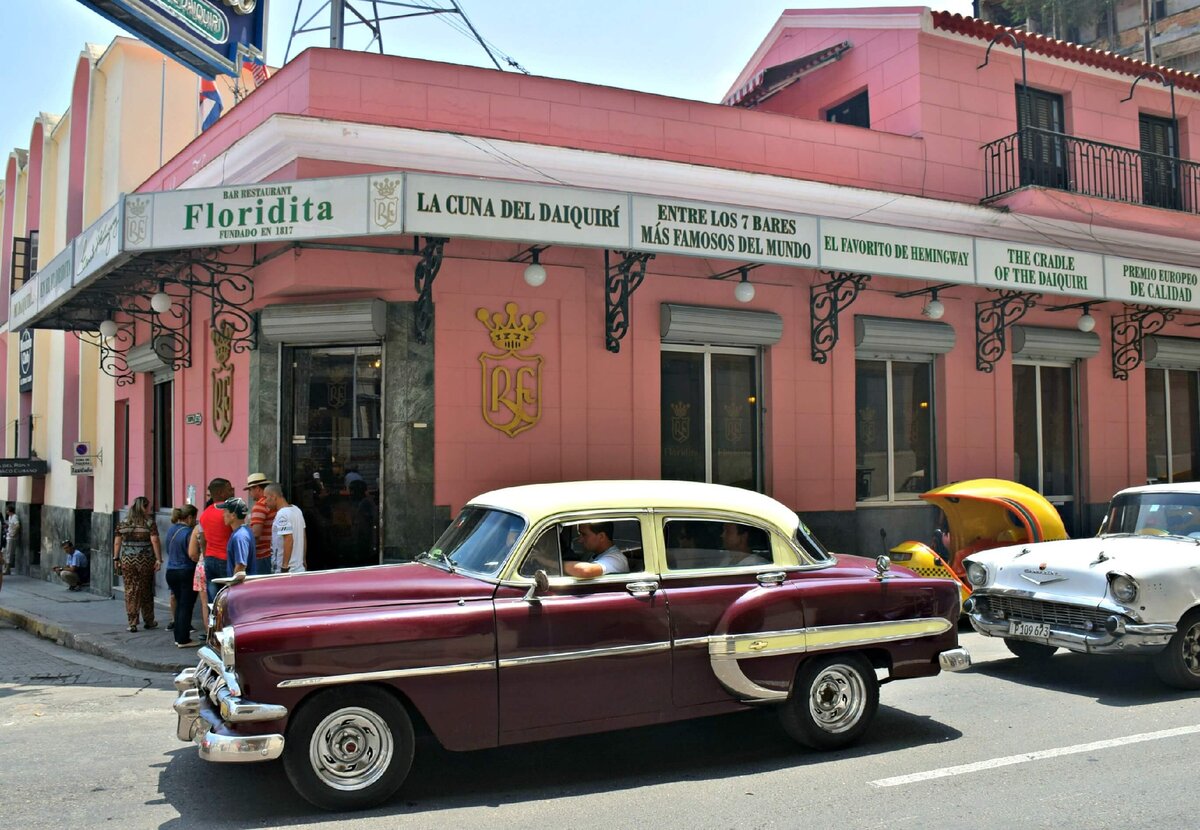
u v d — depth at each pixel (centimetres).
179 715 540
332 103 1020
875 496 1315
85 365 1845
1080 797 507
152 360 1357
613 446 1115
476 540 590
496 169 1059
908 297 1333
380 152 1015
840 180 1304
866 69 1488
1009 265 1166
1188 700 722
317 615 512
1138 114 1619
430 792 537
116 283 1155
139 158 1672
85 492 1909
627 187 1125
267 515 977
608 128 1151
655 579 574
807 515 1238
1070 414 1506
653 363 1148
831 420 1263
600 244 927
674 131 1190
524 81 1106
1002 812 486
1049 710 702
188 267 1111
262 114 1096
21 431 2372
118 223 895
